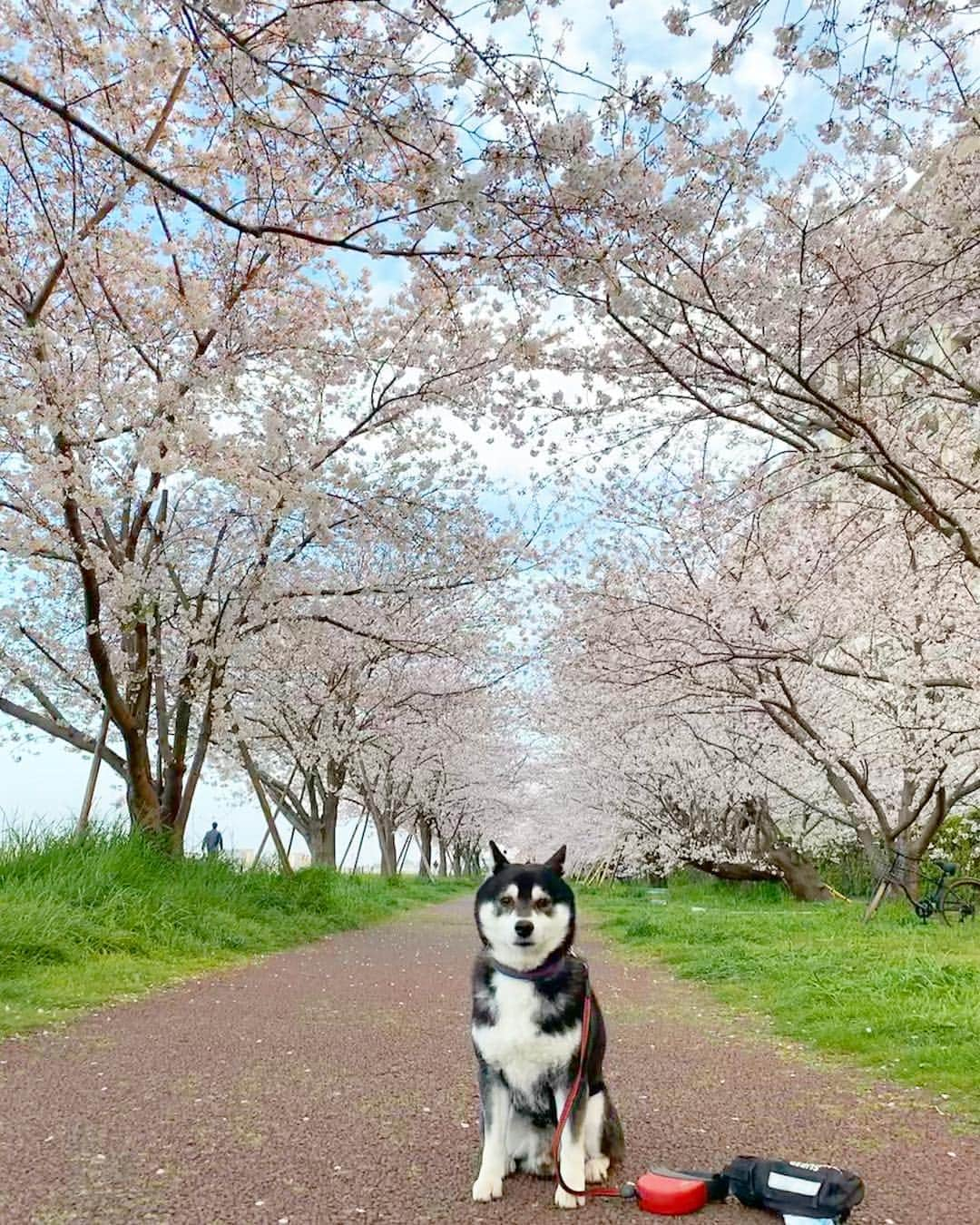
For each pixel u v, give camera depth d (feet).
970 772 47.65
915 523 35.24
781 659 38.50
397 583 43.24
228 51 16.11
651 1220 10.65
